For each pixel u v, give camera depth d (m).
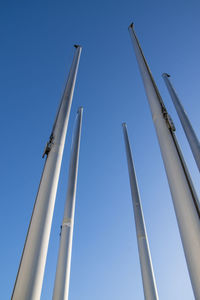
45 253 5.63
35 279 5.04
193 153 11.76
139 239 15.88
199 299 4.79
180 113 13.48
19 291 4.80
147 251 15.28
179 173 6.43
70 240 14.10
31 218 6.20
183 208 5.84
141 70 11.00
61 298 12.21
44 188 6.70
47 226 6.02
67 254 13.54
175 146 7.11
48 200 6.45
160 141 7.56
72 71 12.30
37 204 6.39
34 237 5.69
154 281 14.10
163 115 8.06
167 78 15.89
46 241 5.80
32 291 4.84
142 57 11.64
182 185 6.19
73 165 17.77
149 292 13.62
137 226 16.61
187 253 5.33
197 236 5.32
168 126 7.70
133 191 18.72
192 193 6.05
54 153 7.59
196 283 4.95
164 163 7.09
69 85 10.98
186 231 5.54
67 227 14.49
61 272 12.98
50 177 6.95
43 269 5.38
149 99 9.19
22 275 5.05
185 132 12.68
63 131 8.44
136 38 13.27
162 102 8.57
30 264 5.21
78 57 13.66
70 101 10.09
